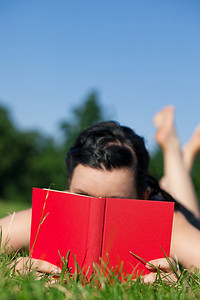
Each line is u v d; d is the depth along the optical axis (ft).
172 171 13.97
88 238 5.51
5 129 102.78
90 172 7.25
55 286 5.02
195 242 7.98
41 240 6.24
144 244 5.93
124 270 5.74
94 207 5.50
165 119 14.64
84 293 4.75
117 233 5.68
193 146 15.30
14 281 5.34
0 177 98.22
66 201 5.87
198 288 5.73
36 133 105.40
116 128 8.47
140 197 8.23
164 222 6.10
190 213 11.02
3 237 7.93
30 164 99.09
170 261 5.96
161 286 5.55
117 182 7.32
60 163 87.04
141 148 8.44
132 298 4.72
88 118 97.40
